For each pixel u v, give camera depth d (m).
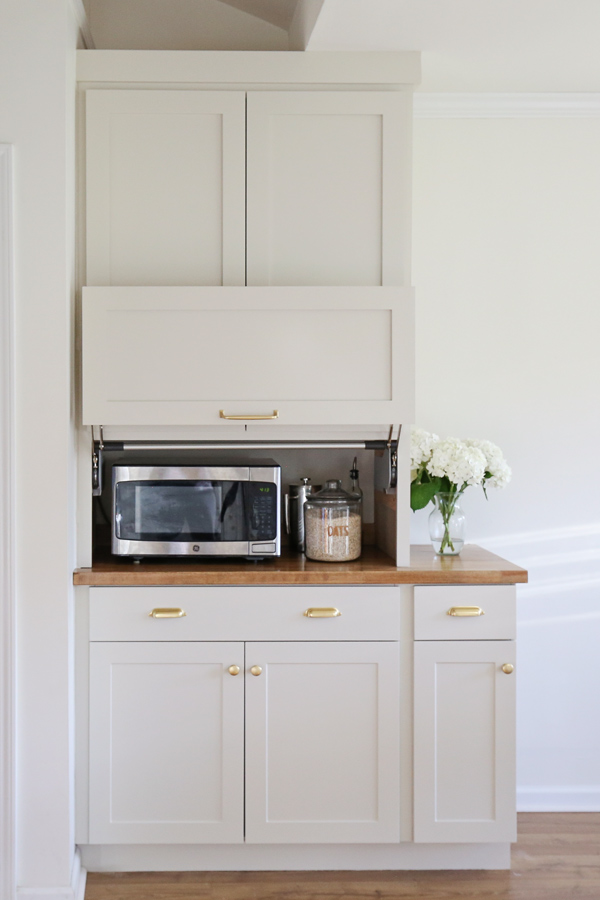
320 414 2.12
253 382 2.12
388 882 2.17
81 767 2.12
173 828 2.13
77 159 2.15
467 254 2.66
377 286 2.15
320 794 2.15
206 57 2.15
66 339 2.03
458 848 2.25
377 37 2.11
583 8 1.96
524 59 2.30
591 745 2.69
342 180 2.18
